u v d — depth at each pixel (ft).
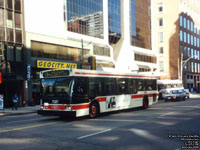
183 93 102.68
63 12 116.57
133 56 179.32
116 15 170.81
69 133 31.99
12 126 40.63
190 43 252.83
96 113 49.24
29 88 94.27
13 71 88.89
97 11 143.02
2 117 60.85
